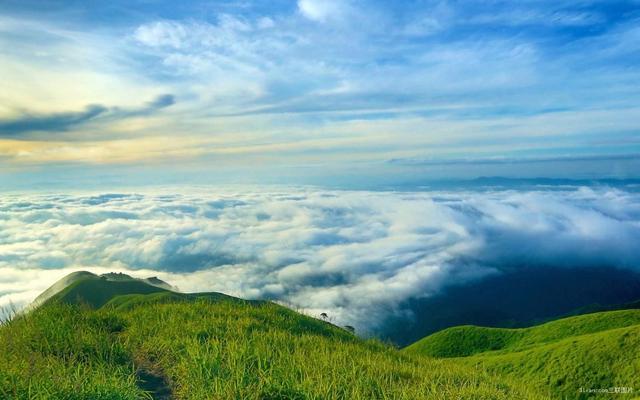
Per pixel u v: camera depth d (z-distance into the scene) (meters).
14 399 8.09
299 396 9.64
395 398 10.31
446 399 11.02
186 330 14.04
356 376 11.70
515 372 46.91
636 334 42.28
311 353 13.22
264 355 11.69
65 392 8.29
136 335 13.17
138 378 10.42
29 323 12.88
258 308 20.38
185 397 9.74
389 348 18.97
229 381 9.70
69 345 11.45
